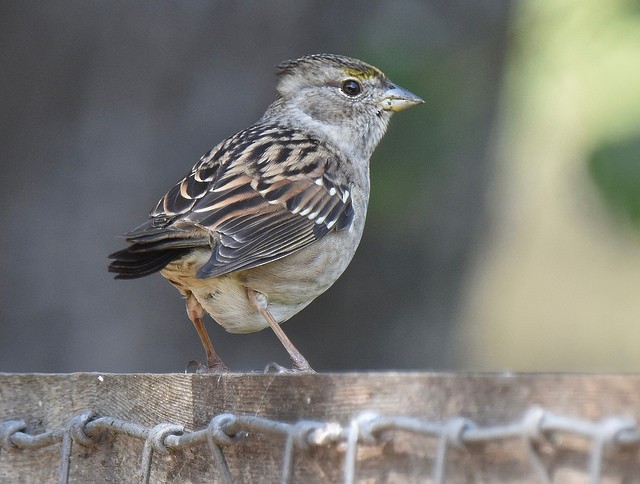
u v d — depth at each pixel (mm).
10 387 6129
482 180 12891
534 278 18266
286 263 8172
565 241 18859
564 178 16844
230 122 11570
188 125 11523
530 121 14562
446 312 12812
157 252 7539
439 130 12289
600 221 11805
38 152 11477
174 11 11414
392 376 4953
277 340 12008
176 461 5707
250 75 11578
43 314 11445
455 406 4738
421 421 4621
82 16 11352
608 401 4418
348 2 11922
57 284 11469
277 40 11633
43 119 11469
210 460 5559
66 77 11422
